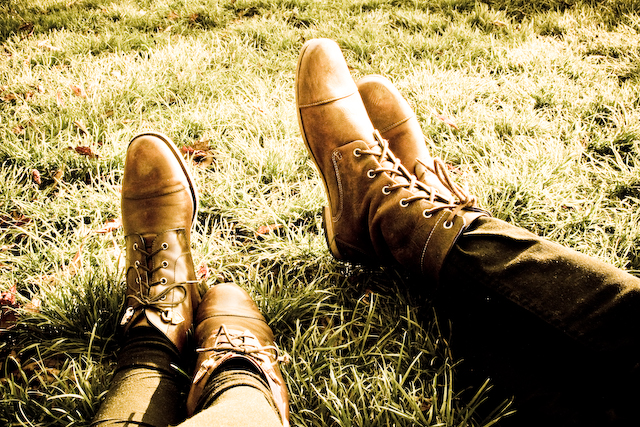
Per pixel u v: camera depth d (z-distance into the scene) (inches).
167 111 89.6
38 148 75.3
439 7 129.0
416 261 43.4
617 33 110.3
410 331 53.0
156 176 56.6
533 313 35.8
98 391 48.0
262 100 89.9
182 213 56.7
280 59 109.0
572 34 113.0
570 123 85.6
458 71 98.5
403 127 66.1
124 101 89.1
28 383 48.6
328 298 59.1
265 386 40.1
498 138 82.7
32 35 121.6
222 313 49.7
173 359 47.8
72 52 111.5
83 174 75.4
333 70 57.4
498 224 40.7
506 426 42.8
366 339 54.2
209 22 130.4
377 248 49.8
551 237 65.4
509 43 110.3
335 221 55.2
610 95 88.4
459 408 46.2
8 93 92.7
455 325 45.1
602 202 71.3
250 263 63.6
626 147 80.2
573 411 35.0
